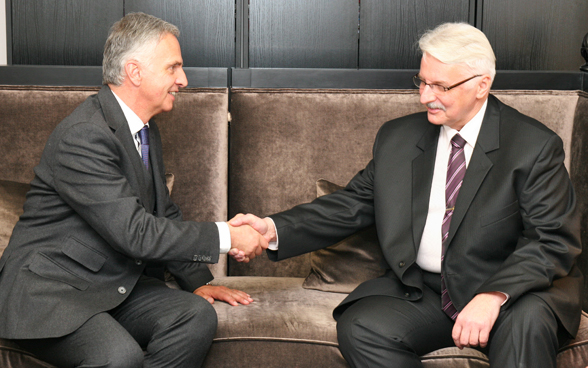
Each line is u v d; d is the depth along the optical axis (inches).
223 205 91.3
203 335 66.1
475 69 65.5
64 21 104.9
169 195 82.1
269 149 91.1
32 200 68.8
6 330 62.1
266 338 69.9
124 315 68.1
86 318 62.1
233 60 106.6
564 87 95.1
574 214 65.3
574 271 68.5
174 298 68.7
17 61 106.0
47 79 95.3
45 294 63.3
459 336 61.5
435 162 72.3
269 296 80.7
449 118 68.3
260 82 96.6
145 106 72.4
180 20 105.2
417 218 70.2
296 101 90.4
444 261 68.1
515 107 89.1
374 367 64.1
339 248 83.5
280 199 91.5
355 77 96.3
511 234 66.6
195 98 89.8
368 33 106.4
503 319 61.4
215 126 90.1
